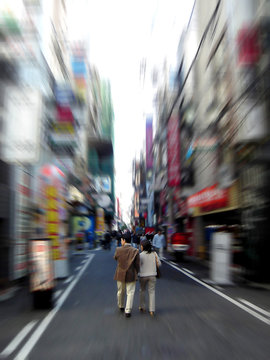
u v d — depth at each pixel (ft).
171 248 62.39
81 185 112.27
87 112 136.77
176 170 83.71
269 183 36.78
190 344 16.22
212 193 59.67
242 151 44.37
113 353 14.99
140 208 224.12
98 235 128.77
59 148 75.66
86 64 128.16
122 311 23.07
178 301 26.63
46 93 66.49
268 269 36.24
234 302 26.30
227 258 35.99
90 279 37.58
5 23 53.06
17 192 40.22
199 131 66.85
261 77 37.35
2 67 50.42
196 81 71.67
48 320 20.85
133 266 21.98
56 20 91.35
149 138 171.12
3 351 15.42
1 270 34.99
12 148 42.52
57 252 38.63
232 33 47.21
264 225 37.01
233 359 14.28
